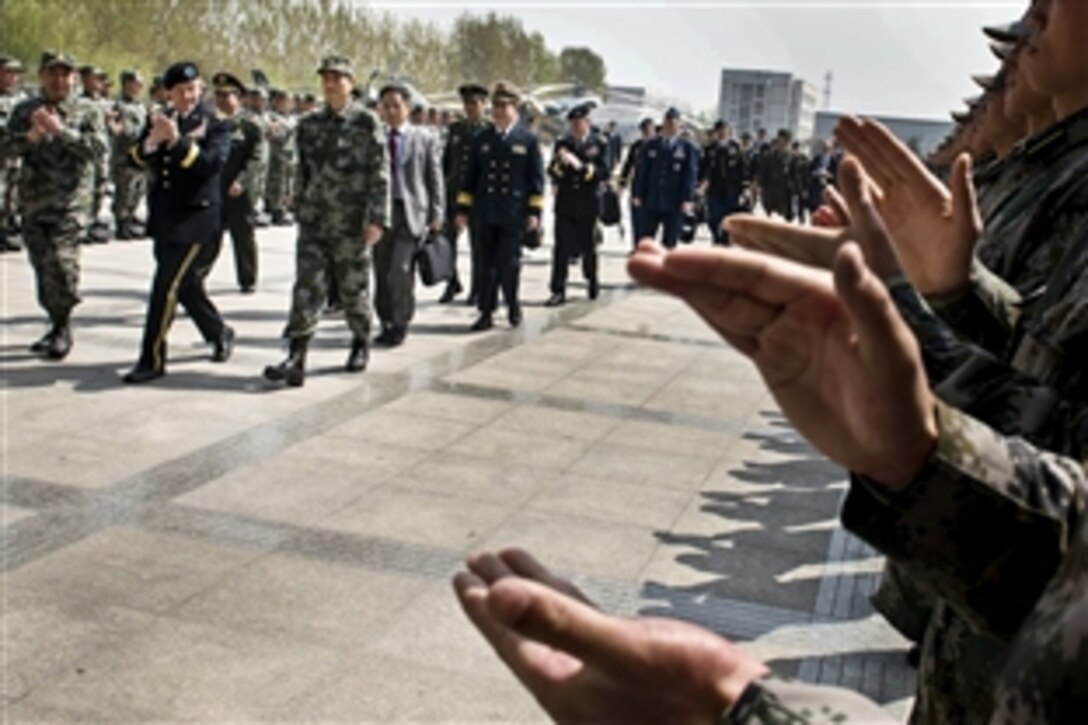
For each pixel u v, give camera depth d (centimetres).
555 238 1134
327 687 329
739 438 646
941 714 134
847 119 146
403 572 416
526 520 481
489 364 815
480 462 565
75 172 721
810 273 74
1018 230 162
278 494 497
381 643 358
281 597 388
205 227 693
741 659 72
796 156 2267
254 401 663
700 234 2222
